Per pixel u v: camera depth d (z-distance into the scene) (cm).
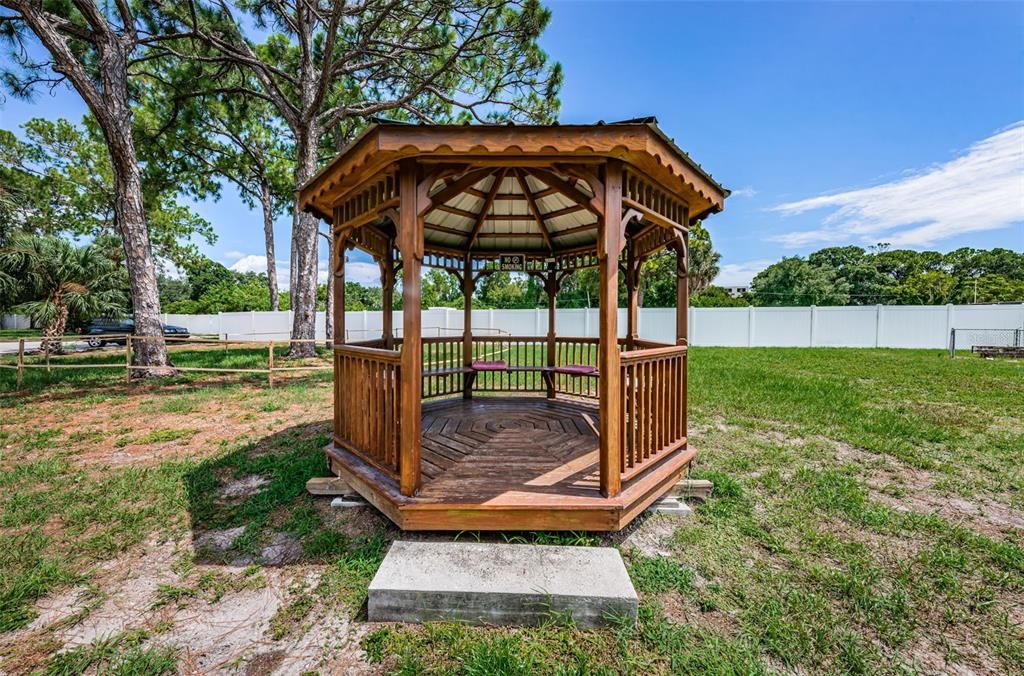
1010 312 1396
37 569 239
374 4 920
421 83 1044
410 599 201
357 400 335
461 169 269
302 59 1014
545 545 252
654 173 291
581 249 579
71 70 748
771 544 267
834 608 211
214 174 1584
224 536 278
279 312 1853
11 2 664
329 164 301
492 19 927
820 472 383
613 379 271
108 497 328
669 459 341
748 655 181
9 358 1173
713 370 962
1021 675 174
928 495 343
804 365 1055
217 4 941
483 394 652
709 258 2233
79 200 1911
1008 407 616
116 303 1220
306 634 195
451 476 305
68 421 555
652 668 176
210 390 766
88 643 189
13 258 1018
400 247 269
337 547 262
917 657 183
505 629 197
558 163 263
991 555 256
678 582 227
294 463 389
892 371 955
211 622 203
